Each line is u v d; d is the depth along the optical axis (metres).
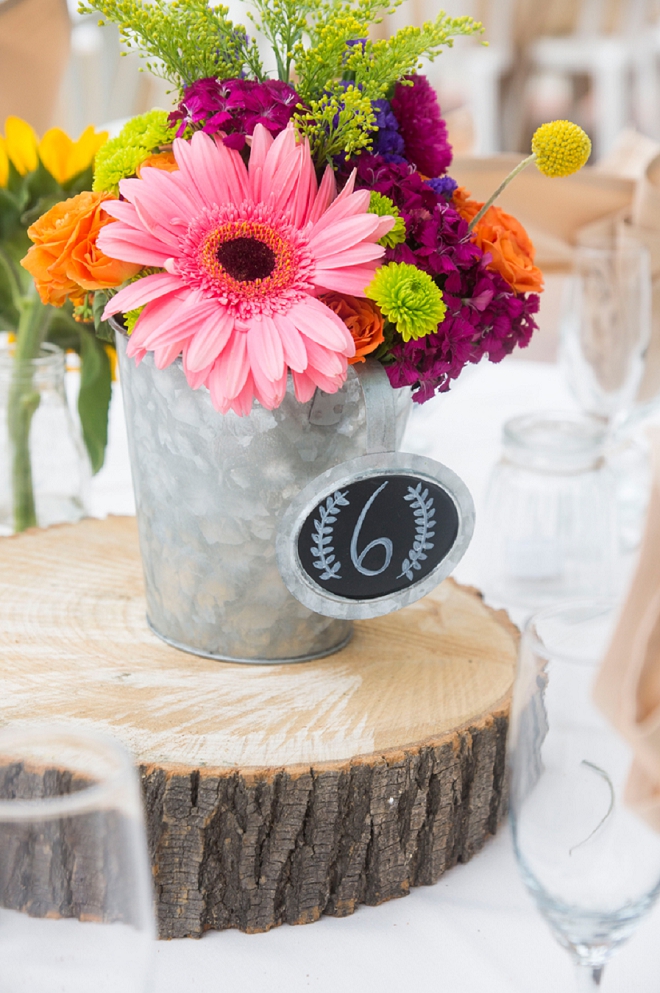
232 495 0.65
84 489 1.05
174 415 0.64
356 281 0.60
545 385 1.54
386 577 0.70
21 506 1.02
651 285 1.15
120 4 0.61
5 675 0.70
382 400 0.63
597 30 4.01
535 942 0.60
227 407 0.57
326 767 0.60
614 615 0.48
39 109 1.35
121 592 0.85
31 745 0.43
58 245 0.63
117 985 0.40
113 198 0.65
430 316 0.60
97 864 0.39
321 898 0.62
